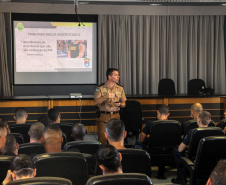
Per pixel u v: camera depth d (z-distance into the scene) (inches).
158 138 158.4
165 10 303.9
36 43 300.2
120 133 111.3
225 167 51.2
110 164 74.0
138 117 232.5
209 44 319.3
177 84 322.0
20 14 296.4
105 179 66.6
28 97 259.9
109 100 202.4
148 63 315.0
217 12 309.0
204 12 307.7
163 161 165.0
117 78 202.4
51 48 302.4
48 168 88.7
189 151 139.6
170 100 267.3
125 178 67.0
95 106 261.9
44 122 167.0
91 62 307.7
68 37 303.4
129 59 310.3
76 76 307.4
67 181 66.0
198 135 135.4
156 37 312.8
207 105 272.1
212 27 315.9
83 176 91.1
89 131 264.5
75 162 89.7
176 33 314.2
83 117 262.2
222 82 320.8
